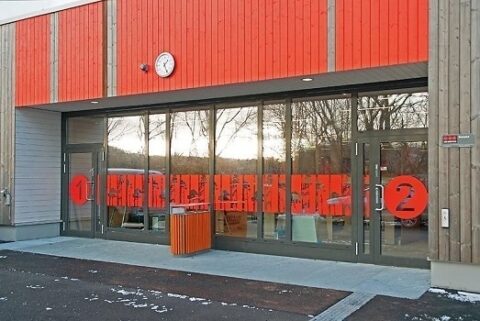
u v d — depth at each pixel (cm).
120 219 1140
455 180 665
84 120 1203
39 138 1188
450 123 668
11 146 1142
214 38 865
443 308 582
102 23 998
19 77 1129
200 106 1027
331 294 648
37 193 1183
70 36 1045
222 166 997
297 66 785
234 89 900
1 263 874
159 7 927
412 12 700
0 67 1166
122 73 970
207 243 967
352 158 859
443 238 672
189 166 1039
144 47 943
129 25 962
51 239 1167
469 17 660
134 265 848
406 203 812
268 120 947
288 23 795
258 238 946
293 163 919
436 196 677
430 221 681
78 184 1209
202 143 1023
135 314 567
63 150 1231
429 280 720
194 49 885
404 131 812
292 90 909
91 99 1019
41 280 741
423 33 691
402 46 705
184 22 897
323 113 893
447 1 673
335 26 754
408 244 810
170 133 1067
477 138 651
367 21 730
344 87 865
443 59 673
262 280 730
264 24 817
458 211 663
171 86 909
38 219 1183
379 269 798
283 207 925
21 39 1126
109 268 825
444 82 672
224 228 988
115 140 1150
